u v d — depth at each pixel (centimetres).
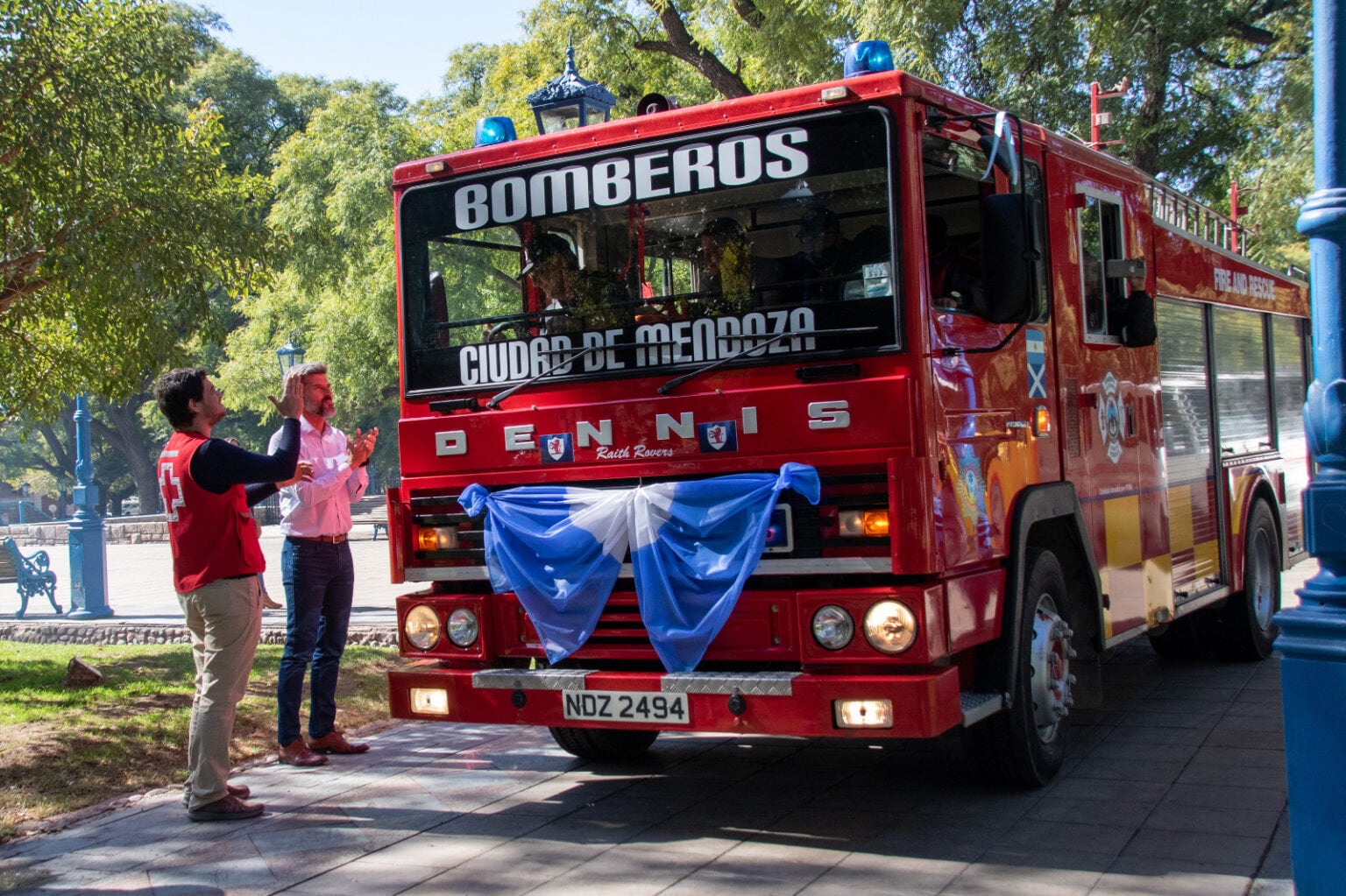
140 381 949
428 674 551
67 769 642
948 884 448
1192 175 1956
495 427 555
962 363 513
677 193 527
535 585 530
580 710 516
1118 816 523
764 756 661
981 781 573
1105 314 675
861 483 481
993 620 529
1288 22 1764
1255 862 461
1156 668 880
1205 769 594
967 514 505
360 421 4203
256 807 578
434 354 580
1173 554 743
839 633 479
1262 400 955
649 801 580
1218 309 864
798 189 504
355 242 3108
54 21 812
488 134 614
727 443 504
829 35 1812
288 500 677
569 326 546
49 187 797
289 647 680
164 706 793
